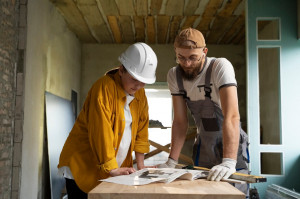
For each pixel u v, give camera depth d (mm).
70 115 5660
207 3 4875
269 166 5004
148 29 6184
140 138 2059
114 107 1755
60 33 5328
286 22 3996
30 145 3840
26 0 3672
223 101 1747
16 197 3477
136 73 1742
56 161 4535
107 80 1763
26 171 3709
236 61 7082
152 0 4777
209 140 1965
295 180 3797
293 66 3957
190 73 1853
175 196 1058
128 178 1328
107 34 6496
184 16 5449
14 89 3555
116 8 5082
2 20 3203
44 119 4395
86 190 1808
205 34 6465
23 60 3611
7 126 3371
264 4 4023
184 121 2072
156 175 1369
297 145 3867
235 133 1674
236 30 6160
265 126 5375
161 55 7133
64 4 4887
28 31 3725
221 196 1048
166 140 9023
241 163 1899
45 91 4438
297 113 3908
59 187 4598
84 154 1832
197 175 1374
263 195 3812
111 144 1662
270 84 5047
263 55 5484
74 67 6438
